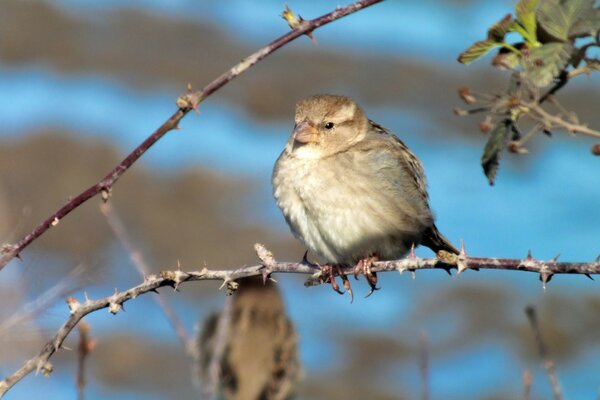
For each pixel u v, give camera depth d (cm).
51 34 2556
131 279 1520
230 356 831
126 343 1380
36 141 2000
